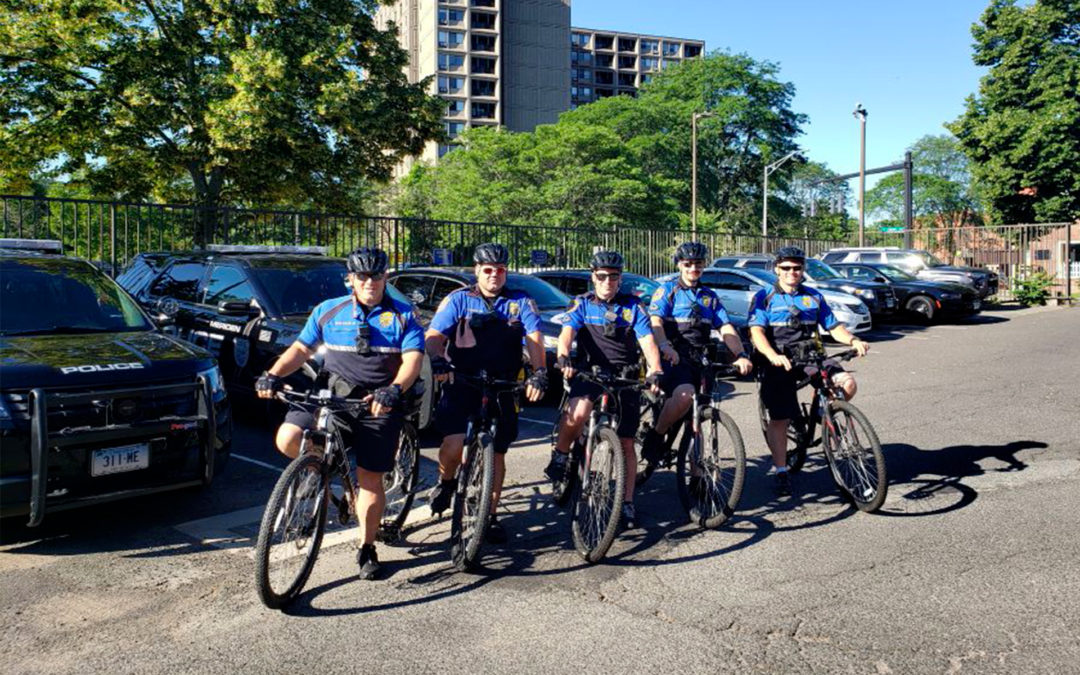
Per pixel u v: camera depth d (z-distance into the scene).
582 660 3.30
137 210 11.67
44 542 4.71
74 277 5.89
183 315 8.30
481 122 88.50
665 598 3.92
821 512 5.29
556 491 5.32
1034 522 4.98
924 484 5.90
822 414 5.57
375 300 4.07
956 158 84.50
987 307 25.23
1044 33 30.66
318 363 6.73
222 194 22.44
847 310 15.79
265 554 3.58
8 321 5.23
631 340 4.92
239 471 6.30
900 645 3.41
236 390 7.68
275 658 3.33
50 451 4.30
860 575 4.18
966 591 3.96
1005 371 11.42
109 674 3.20
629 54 109.19
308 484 3.89
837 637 3.49
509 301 4.53
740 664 3.26
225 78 18.20
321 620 3.69
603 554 4.32
